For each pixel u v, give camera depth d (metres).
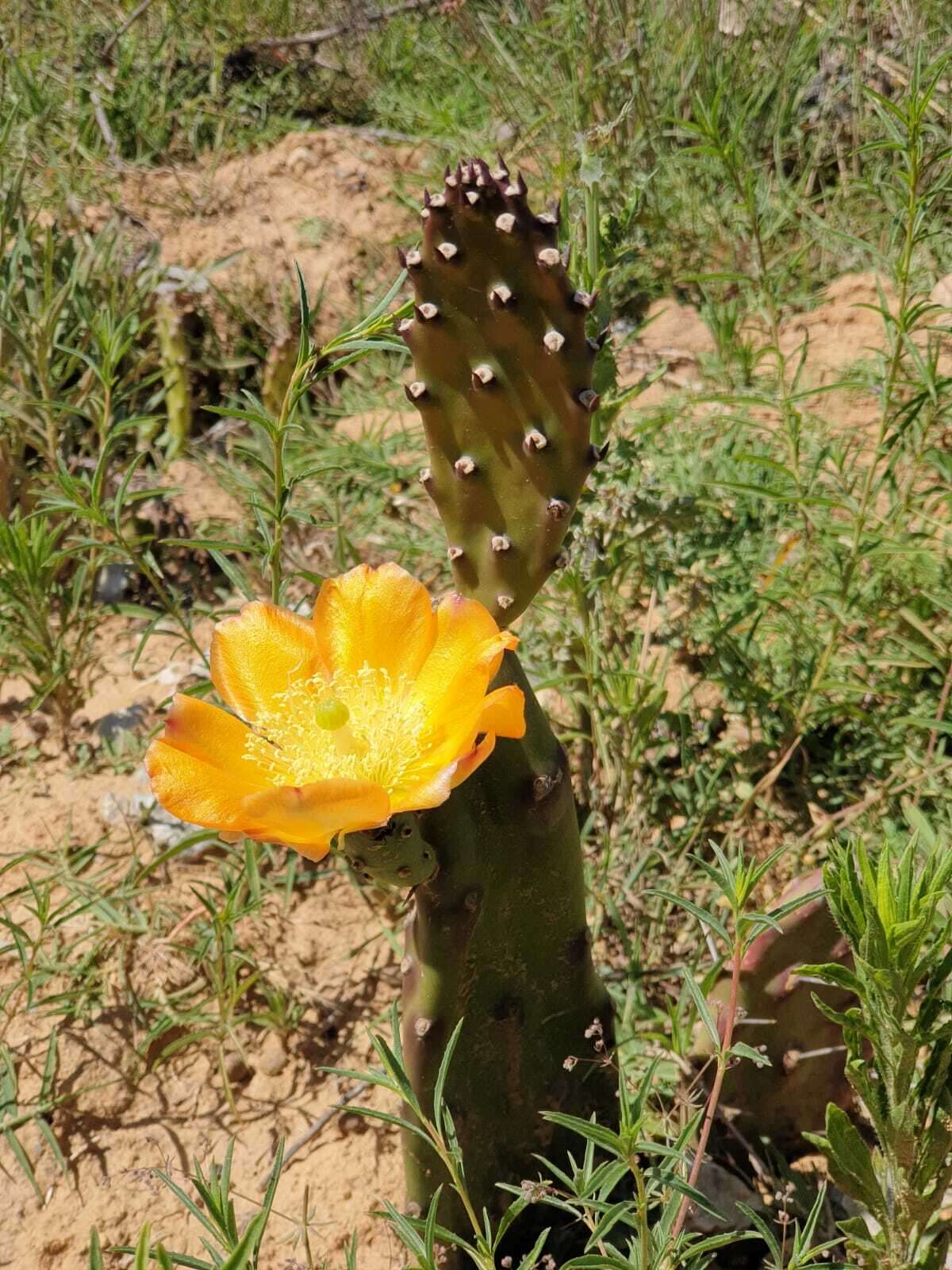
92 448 0.81
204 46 1.40
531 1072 0.45
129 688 0.71
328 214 1.14
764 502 0.73
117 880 0.62
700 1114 0.40
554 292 0.38
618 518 0.58
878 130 1.01
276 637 0.40
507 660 0.40
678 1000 0.55
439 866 0.39
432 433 0.40
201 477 0.86
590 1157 0.40
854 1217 0.47
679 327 0.96
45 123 1.17
